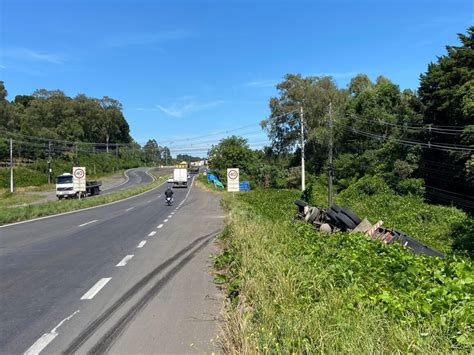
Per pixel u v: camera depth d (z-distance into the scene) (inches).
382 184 1897.1
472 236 939.3
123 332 224.5
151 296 296.8
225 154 3361.2
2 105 4517.7
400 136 2087.8
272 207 1242.0
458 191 1855.3
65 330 227.6
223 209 1203.9
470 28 1651.1
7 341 211.6
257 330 188.2
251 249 384.5
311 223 827.4
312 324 187.0
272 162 3275.1
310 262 325.4
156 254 472.1
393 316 200.7
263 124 3154.5
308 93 2935.5
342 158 2364.7
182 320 244.4
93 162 5162.4
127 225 799.1
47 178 3607.3
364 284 266.5
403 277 280.2
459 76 1675.7
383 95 2352.4
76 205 1301.7
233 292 281.7
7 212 958.4
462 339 170.4
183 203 1550.2
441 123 1862.7
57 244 549.3
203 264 414.6
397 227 1150.3
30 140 4131.4
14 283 332.2
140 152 7111.2
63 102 5723.4
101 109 6225.4
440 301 221.8
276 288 247.0
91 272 374.9
